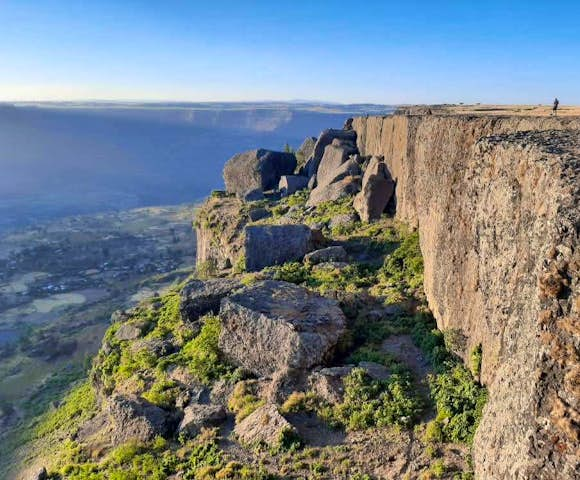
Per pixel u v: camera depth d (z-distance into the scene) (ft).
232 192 202.08
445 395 47.42
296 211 144.77
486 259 40.29
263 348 63.46
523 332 28.22
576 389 21.75
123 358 86.07
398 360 57.52
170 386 67.97
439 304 61.11
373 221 113.09
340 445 46.78
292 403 53.72
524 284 29.48
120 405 63.21
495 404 31.89
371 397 51.75
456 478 37.86
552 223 24.45
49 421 110.83
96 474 55.42
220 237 158.81
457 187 55.31
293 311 65.92
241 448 50.65
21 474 85.25
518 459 25.04
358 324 67.51
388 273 86.38
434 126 74.90
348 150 163.32
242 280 89.10
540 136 37.50
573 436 21.66
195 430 56.44
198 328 82.38
